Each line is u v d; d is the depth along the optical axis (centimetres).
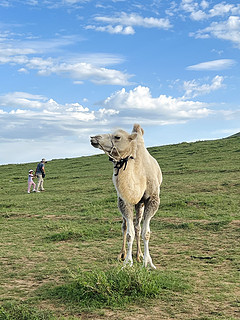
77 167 4500
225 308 683
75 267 1016
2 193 3084
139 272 806
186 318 640
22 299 787
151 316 656
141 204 1071
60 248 1272
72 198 2441
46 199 2505
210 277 879
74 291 785
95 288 762
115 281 785
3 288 872
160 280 818
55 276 953
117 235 1424
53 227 1609
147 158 1022
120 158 923
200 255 1098
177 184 2570
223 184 2392
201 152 4341
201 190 2303
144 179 975
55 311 706
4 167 5262
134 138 930
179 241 1282
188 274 904
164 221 1585
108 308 706
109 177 3384
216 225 1436
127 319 646
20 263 1094
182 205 1895
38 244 1345
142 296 746
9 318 659
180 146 5144
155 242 1289
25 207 2286
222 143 4872
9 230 1612
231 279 859
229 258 1046
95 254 1163
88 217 1777
